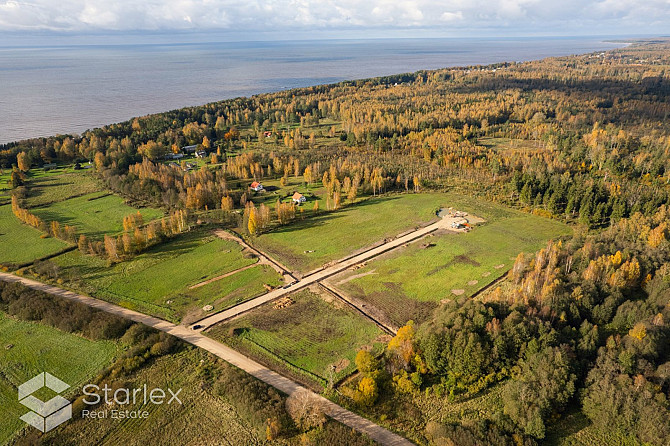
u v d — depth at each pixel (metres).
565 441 62.09
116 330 87.19
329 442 61.84
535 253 110.62
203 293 102.25
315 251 122.06
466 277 105.50
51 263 114.75
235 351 81.81
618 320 80.88
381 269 110.94
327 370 76.38
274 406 66.88
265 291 102.19
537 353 71.69
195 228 138.50
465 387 71.38
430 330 77.88
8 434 64.44
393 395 70.94
